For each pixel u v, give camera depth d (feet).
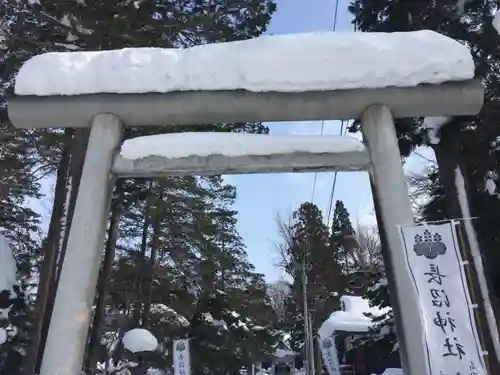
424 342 14.02
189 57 18.08
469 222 30.45
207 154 17.30
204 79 17.62
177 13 32.83
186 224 61.41
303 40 18.11
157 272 62.64
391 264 15.88
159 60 18.10
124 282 59.36
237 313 72.23
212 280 68.13
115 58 18.19
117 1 30.78
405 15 35.76
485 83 32.83
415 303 15.05
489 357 27.22
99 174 17.15
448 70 17.42
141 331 48.75
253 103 17.54
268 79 17.53
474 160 33.40
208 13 32.89
